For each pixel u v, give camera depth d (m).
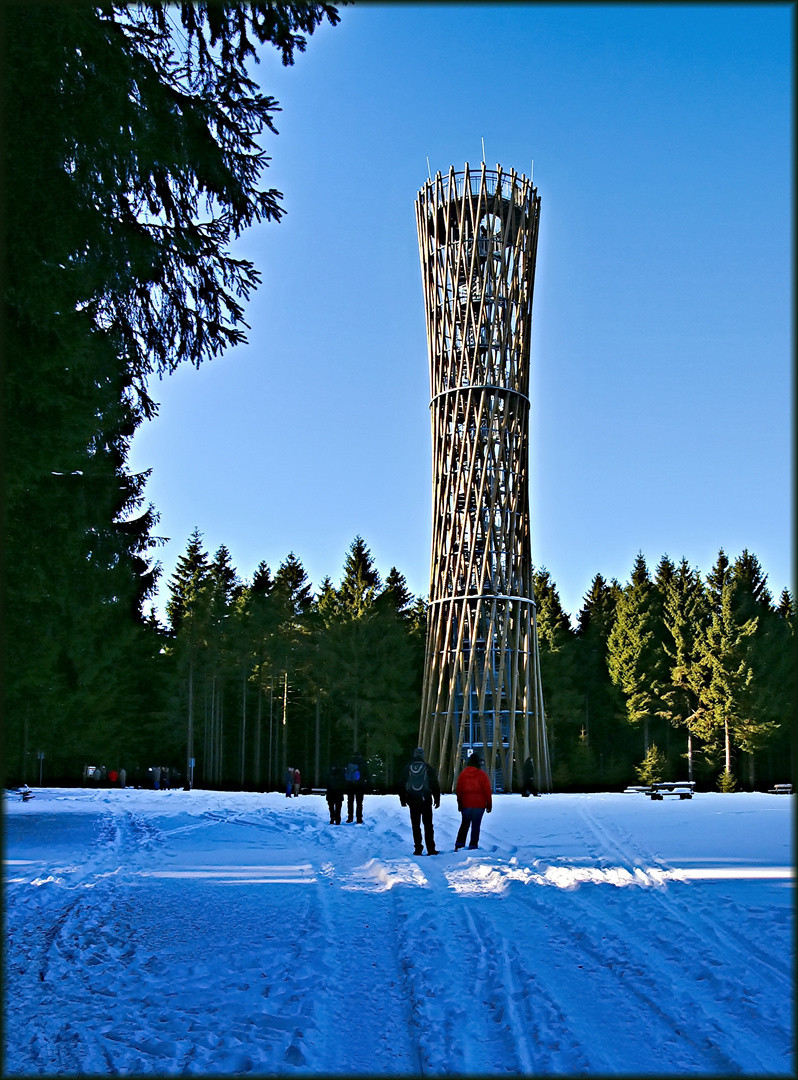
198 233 11.19
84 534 14.80
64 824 23.12
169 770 60.34
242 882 11.94
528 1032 5.32
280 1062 5.08
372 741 65.69
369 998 6.27
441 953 7.24
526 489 43.69
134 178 10.23
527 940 7.66
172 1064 5.14
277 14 10.18
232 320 11.93
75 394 11.07
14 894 11.13
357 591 73.25
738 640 63.88
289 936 8.24
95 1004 6.39
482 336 43.31
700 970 6.50
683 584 78.44
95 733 46.91
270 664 71.88
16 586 12.24
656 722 72.31
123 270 10.34
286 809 28.70
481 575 41.62
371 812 26.50
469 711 40.88
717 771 70.94
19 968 7.42
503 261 43.72
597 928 7.95
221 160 10.70
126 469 26.06
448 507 42.94
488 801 15.27
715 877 10.55
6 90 8.20
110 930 8.87
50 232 8.77
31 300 9.03
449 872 12.20
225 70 10.75
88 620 17.66
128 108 9.28
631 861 12.38
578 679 74.62
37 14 8.19
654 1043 5.11
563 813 23.08
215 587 76.69
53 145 8.62
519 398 43.44
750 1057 4.81
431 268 44.53
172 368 12.23
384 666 67.12
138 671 66.12
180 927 8.91
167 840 18.69
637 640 69.31
